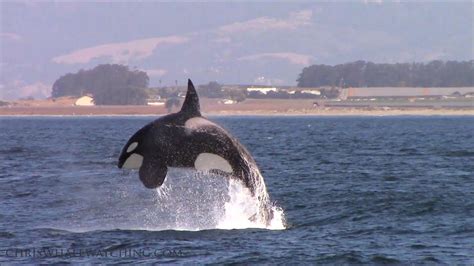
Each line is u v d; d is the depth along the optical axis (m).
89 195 136.50
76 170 186.12
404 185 140.62
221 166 87.19
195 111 87.81
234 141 88.19
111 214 114.12
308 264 82.62
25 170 184.50
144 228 101.81
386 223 103.56
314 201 120.69
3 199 130.25
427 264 82.75
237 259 84.00
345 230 99.06
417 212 110.88
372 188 136.00
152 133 85.38
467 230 98.50
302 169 177.12
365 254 86.38
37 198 131.75
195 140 86.00
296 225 102.31
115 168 191.12
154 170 84.06
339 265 82.56
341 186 139.75
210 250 87.50
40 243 91.94
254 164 89.81
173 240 92.50
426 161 198.38
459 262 83.31
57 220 109.06
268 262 83.12
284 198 124.38
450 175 159.25
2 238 94.88
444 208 113.44
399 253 86.94
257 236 94.38
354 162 196.88
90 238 94.38
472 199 120.81
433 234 96.56
